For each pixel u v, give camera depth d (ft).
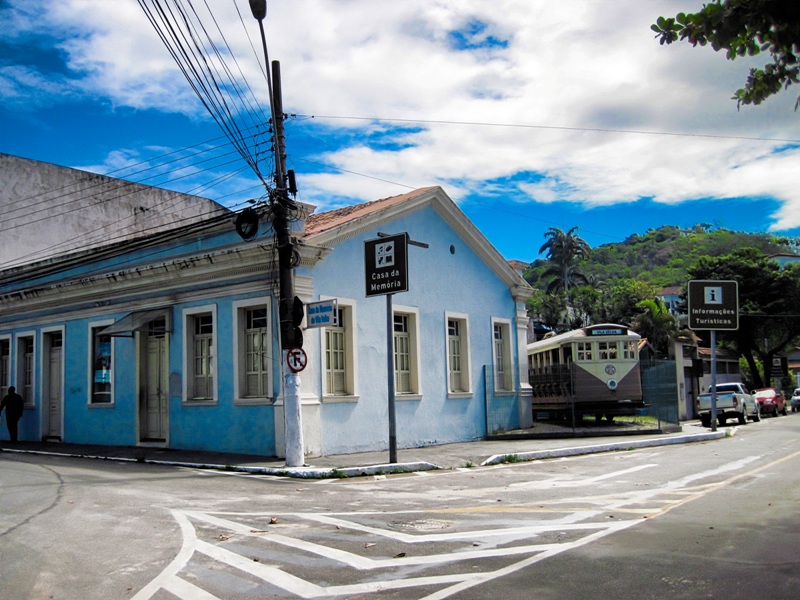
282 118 47.93
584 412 80.07
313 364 53.47
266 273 53.72
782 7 16.47
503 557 22.04
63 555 22.72
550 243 230.27
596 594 18.12
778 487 36.73
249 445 53.78
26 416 73.92
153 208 102.17
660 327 131.34
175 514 29.76
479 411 72.02
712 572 19.97
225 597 18.48
